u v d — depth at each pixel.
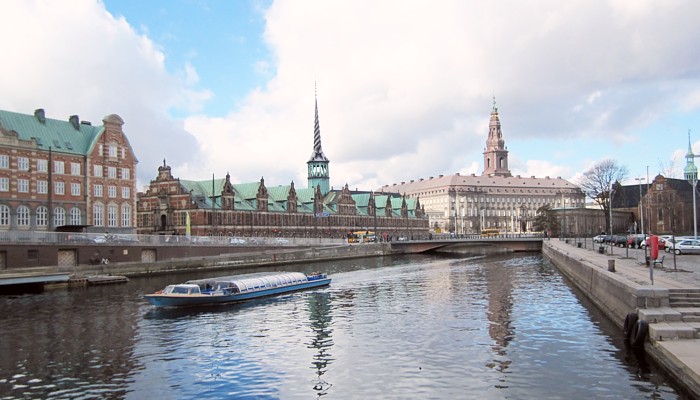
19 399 27.12
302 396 27.25
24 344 37.91
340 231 175.00
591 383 27.55
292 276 65.69
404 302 54.97
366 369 31.30
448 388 27.75
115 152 101.50
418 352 34.59
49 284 64.62
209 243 95.88
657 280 41.09
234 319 46.75
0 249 67.50
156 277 77.75
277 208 148.62
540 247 152.50
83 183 96.25
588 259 64.88
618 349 33.28
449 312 48.28
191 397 27.36
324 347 36.62
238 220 133.62
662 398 25.09
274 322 45.44
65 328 43.00
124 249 81.69
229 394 27.73
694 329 29.47
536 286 64.81
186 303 52.09
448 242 142.62
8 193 85.56
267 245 108.94
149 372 31.45
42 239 71.81
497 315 46.12
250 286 58.25
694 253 72.75
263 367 32.19
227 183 131.00
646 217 159.75
